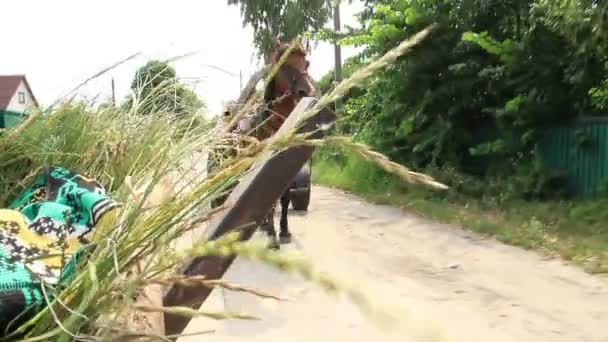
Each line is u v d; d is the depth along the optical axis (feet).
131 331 3.22
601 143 33.30
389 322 1.28
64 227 4.60
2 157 6.64
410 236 27.20
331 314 14.52
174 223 3.69
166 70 7.73
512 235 26.03
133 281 3.14
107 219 4.58
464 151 44.34
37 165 6.85
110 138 7.16
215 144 5.49
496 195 36.91
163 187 5.10
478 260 22.18
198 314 2.85
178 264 3.66
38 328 3.38
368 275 19.51
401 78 44.75
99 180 6.63
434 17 41.73
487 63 40.57
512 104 36.42
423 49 42.73
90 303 3.17
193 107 7.55
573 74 33.35
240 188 4.61
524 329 14.55
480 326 14.67
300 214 34.09
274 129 15.40
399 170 2.74
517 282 18.93
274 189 4.52
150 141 6.84
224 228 4.43
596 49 29.99
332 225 30.01
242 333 13.06
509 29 41.42
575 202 32.63
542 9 33.19
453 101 43.96
